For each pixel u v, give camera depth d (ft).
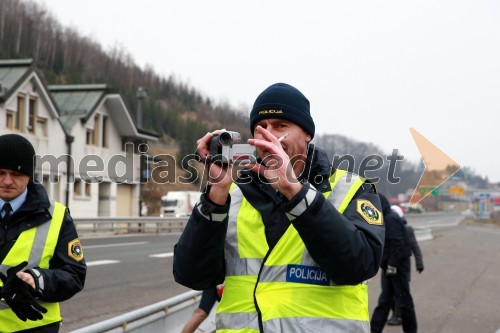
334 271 8.25
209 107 221.46
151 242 77.46
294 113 9.03
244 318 8.74
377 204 9.26
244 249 8.93
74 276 12.00
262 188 9.04
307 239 8.13
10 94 92.07
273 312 8.57
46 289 11.28
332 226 8.02
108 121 119.03
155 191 148.66
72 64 303.89
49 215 12.20
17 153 11.66
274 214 8.91
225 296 9.01
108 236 88.58
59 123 104.63
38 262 11.87
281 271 8.71
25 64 97.45
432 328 31.35
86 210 108.47
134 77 321.93
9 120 94.07
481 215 282.36
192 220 8.77
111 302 33.58
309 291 8.63
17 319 11.64
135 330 17.71
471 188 338.95
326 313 8.59
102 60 322.96
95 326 15.34
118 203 123.85
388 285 27.25
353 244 8.16
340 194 9.18
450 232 154.51
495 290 45.39
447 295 42.73
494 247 96.22
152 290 37.99
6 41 281.13
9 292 10.71
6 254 11.73
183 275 8.98
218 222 8.57
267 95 9.12
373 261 8.52
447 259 72.54
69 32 312.50
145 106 214.69
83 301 33.65
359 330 8.68
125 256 58.34
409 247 27.02
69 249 12.25
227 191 8.45
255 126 9.35
